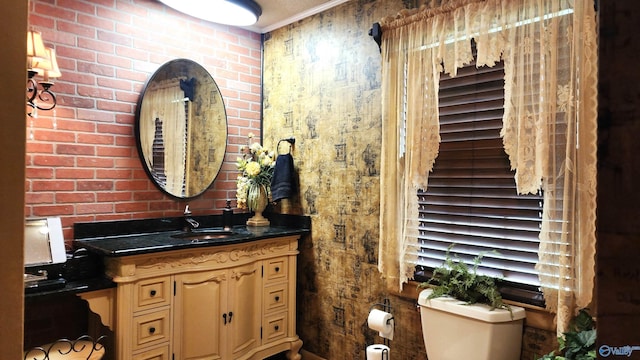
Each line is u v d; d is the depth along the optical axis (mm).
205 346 2309
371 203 2512
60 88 2252
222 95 3023
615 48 405
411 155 2180
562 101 1684
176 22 2764
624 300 402
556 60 1698
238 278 2471
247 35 3168
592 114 1592
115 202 2469
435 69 2090
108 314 2027
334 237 2721
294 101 3010
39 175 2176
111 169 2451
